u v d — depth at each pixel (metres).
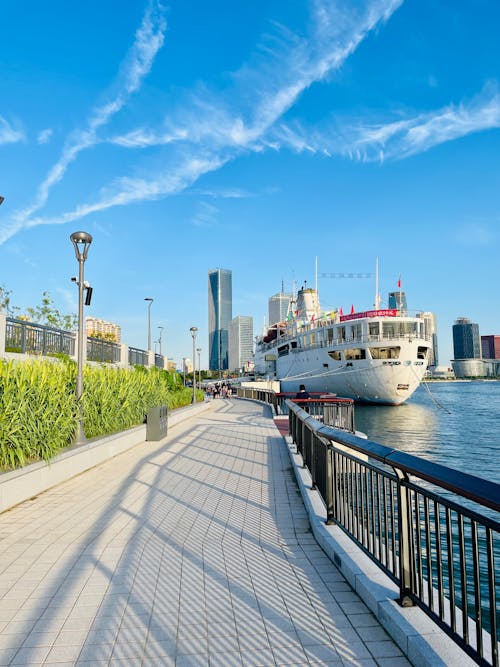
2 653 3.31
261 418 25.80
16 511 7.22
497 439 31.27
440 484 2.79
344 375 53.72
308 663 3.12
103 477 9.84
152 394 19.38
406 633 3.18
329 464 6.02
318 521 5.95
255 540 5.77
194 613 3.87
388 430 36.66
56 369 12.66
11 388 8.40
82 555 5.29
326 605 3.97
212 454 12.95
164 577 4.64
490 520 2.42
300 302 76.25
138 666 3.12
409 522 3.60
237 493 8.34
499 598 7.47
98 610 3.95
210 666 3.11
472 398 92.81
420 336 51.38
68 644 3.42
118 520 6.70
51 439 9.02
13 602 4.13
